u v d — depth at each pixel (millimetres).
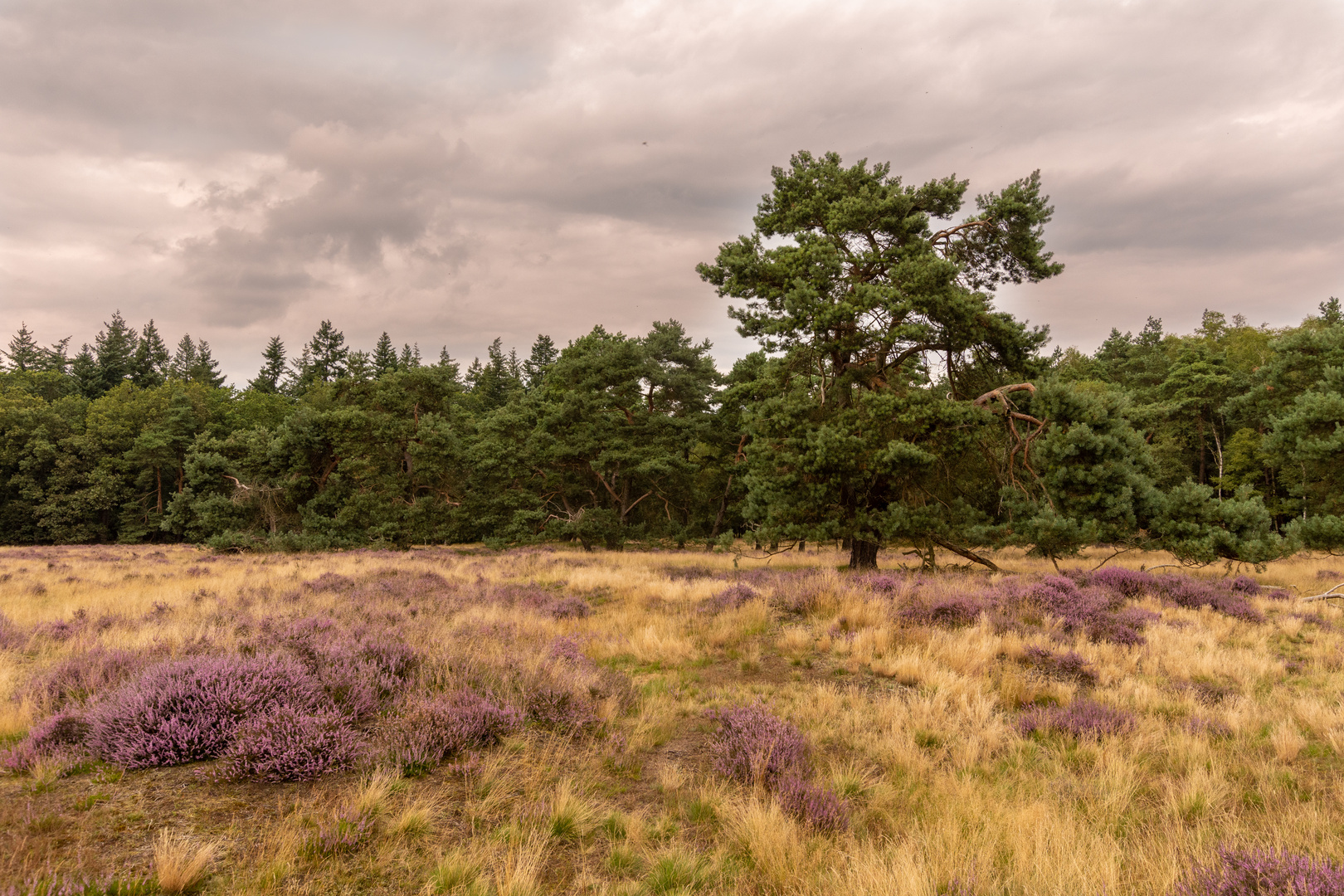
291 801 4184
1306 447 19500
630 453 35688
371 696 5879
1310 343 27938
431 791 4473
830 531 17391
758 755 4957
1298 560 24266
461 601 12742
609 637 9844
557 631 10047
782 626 10680
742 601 11969
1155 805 4715
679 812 4520
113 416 59250
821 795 4484
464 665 6988
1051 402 16844
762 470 19281
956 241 19797
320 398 66688
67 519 52844
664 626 10453
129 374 95125
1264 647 9219
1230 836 3924
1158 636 9484
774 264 18984
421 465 38594
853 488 18844
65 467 54250
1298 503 32938
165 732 4637
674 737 6078
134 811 3932
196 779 4379
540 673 6848
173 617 10641
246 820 3916
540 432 38312
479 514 40000
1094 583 14117
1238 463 37000
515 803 4383
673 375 38969
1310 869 2945
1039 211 17734
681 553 31812
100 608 12016
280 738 4621
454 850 3723
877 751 5625
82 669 6406
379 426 38438
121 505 55562
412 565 22625
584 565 22719
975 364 20062
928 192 19016
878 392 18641
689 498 42250
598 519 35562
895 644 9188
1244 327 58875
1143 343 69375
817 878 3562
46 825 3674
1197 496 16422
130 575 19859
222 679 5207
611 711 6320
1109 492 16438
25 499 54281
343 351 107625
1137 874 3555
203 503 38969
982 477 20484
